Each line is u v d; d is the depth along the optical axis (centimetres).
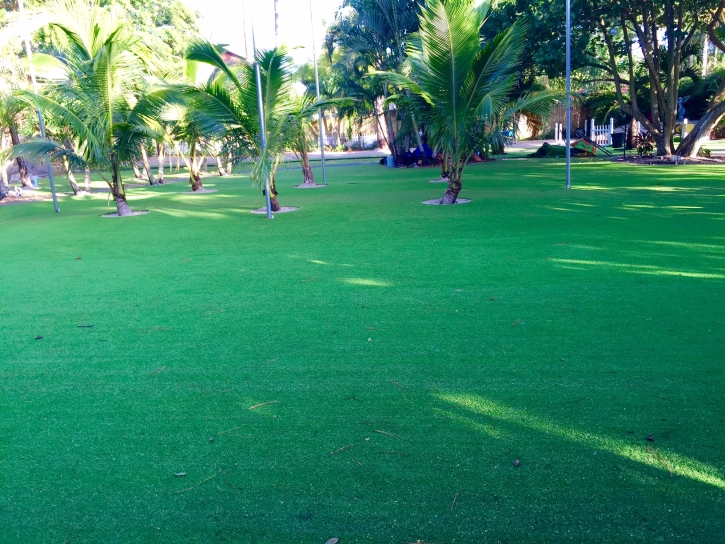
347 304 525
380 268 657
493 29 1953
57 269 744
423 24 1022
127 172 3036
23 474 275
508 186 1479
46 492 260
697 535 218
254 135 1156
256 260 737
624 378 346
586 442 281
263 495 252
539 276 588
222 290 597
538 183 1524
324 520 235
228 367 393
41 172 3083
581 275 584
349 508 241
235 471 271
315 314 500
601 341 405
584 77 2942
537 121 1212
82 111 1218
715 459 264
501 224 903
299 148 1745
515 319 460
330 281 610
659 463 262
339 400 336
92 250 871
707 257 634
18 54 1942
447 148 1183
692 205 1022
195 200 1559
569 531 223
